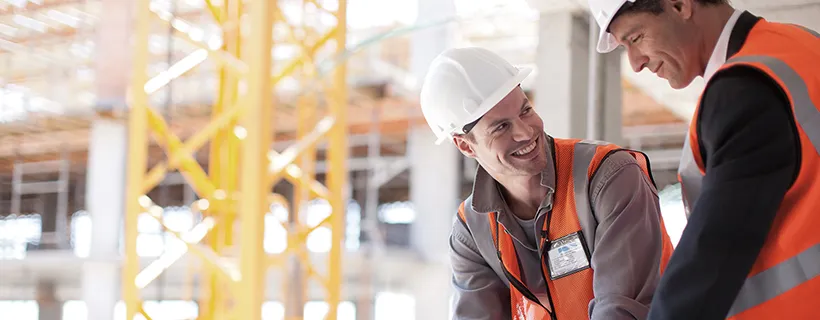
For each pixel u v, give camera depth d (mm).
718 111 1431
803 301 1492
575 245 2041
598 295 1970
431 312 12242
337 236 7953
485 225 2205
